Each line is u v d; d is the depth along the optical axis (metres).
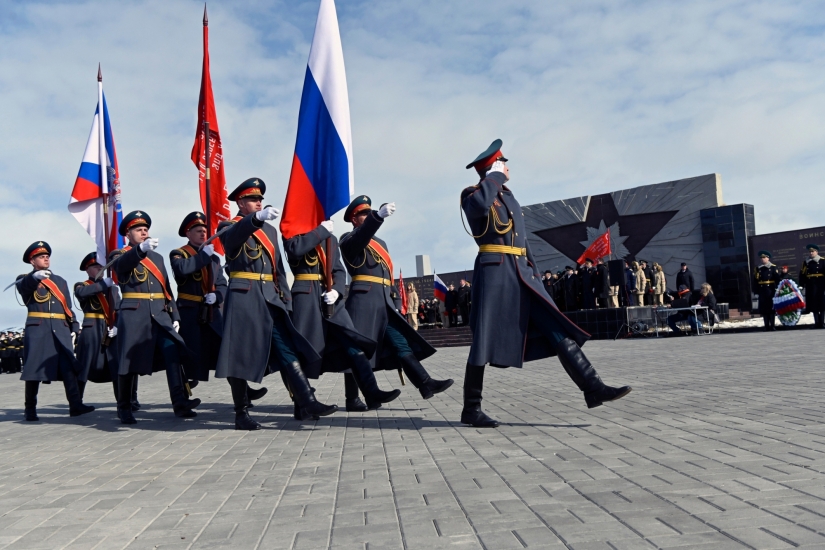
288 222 8.09
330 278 7.85
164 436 7.39
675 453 4.76
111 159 11.60
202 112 10.31
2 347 29.69
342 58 8.38
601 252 25.95
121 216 11.55
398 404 8.92
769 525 3.16
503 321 6.40
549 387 9.66
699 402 7.12
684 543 2.99
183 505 4.25
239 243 7.14
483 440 5.79
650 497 3.73
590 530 3.24
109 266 8.94
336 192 8.16
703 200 29.03
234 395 7.45
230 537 3.53
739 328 22.58
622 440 5.35
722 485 3.88
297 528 3.61
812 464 4.23
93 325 10.81
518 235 6.54
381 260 8.14
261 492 4.46
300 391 7.12
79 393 10.36
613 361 13.27
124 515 4.09
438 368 14.56
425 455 5.31
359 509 3.89
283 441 6.52
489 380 11.29
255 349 7.20
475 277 6.59
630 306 23.78
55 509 4.32
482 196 6.26
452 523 3.50
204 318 9.41
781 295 21.44
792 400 6.88
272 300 7.27
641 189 30.55
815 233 26.59
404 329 8.08
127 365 8.74
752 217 28.34
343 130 8.27
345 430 6.97
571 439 5.55
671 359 12.93
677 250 29.61
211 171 10.31
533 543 3.12
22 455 6.66
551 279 27.59
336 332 7.84
